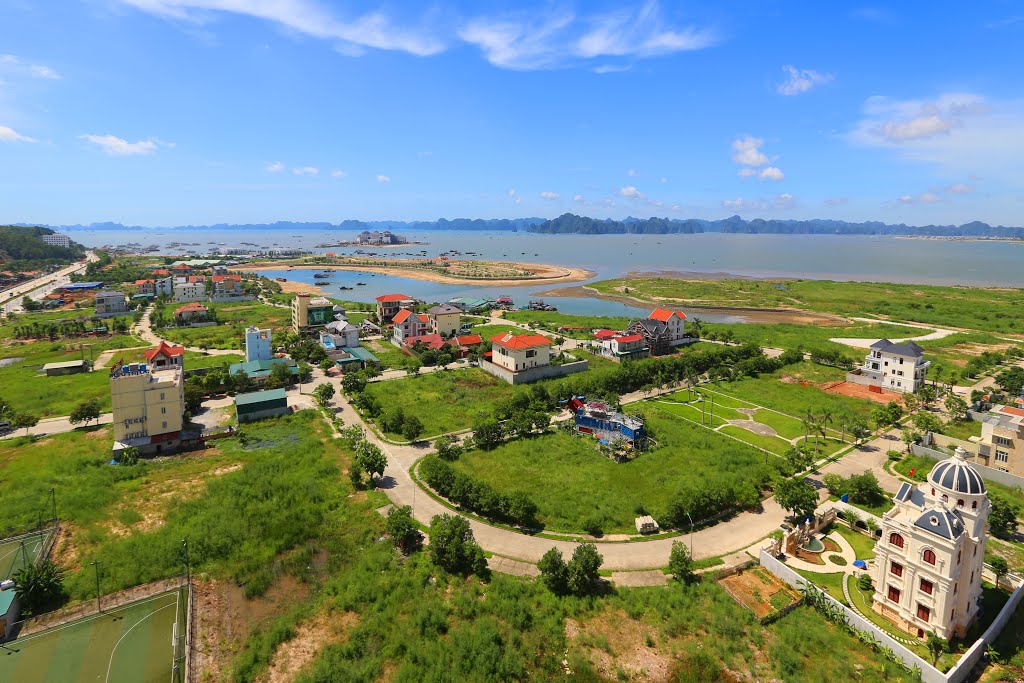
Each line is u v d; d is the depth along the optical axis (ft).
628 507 200.13
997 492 216.74
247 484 216.13
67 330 491.72
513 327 542.57
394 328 473.67
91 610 147.95
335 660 130.72
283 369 350.84
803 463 229.25
